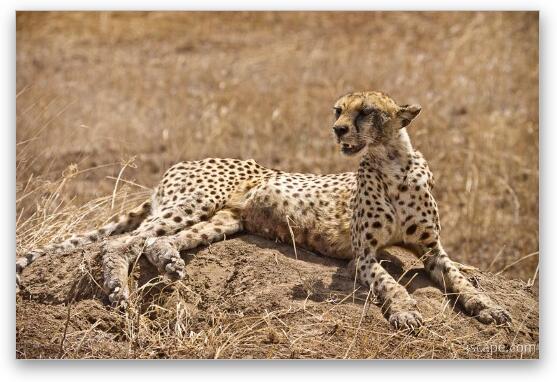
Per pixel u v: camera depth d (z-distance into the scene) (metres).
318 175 10.52
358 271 9.39
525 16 24.42
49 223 11.08
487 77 21.27
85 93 20.48
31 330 8.71
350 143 9.20
